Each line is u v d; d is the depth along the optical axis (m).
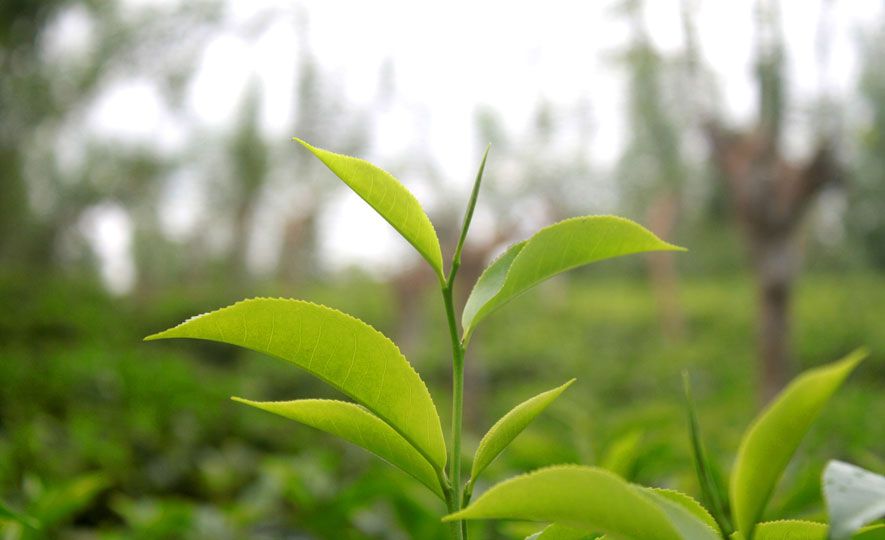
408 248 10.77
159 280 20.34
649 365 14.16
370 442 0.88
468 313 0.87
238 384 7.30
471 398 9.75
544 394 0.86
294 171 20.45
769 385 7.07
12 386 4.79
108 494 3.37
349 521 2.32
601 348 16.67
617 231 0.86
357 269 23.36
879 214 20.39
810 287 22.31
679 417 2.85
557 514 0.68
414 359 11.16
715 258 24.53
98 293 12.35
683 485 2.37
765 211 7.09
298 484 2.56
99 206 17.62
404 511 2.09
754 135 7.17
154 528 2.39
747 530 0.68
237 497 3.75
